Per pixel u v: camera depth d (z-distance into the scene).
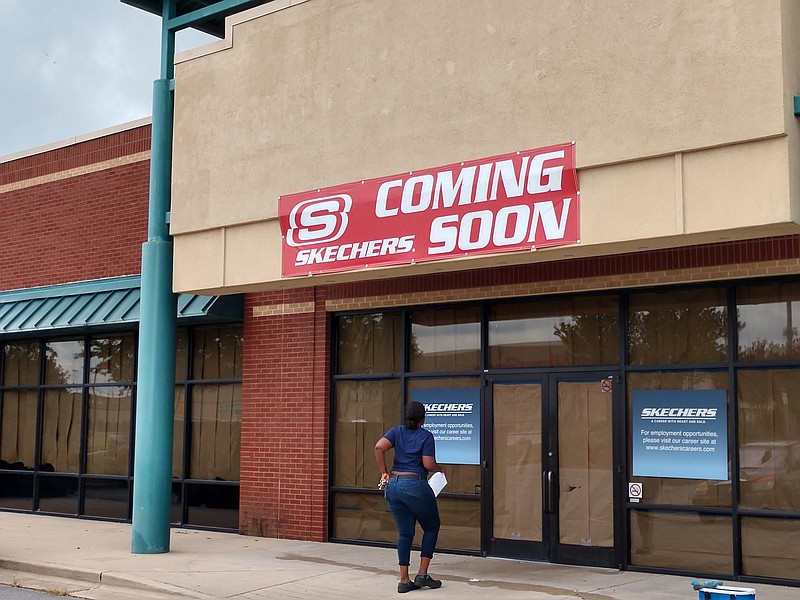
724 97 9.23
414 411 10.47
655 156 9.62
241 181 13.05
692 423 11.26
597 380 11.98
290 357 14.95
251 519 15.13
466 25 11.16
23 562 12.47
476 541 12.84
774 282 10.87
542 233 10.31
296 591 10.45
